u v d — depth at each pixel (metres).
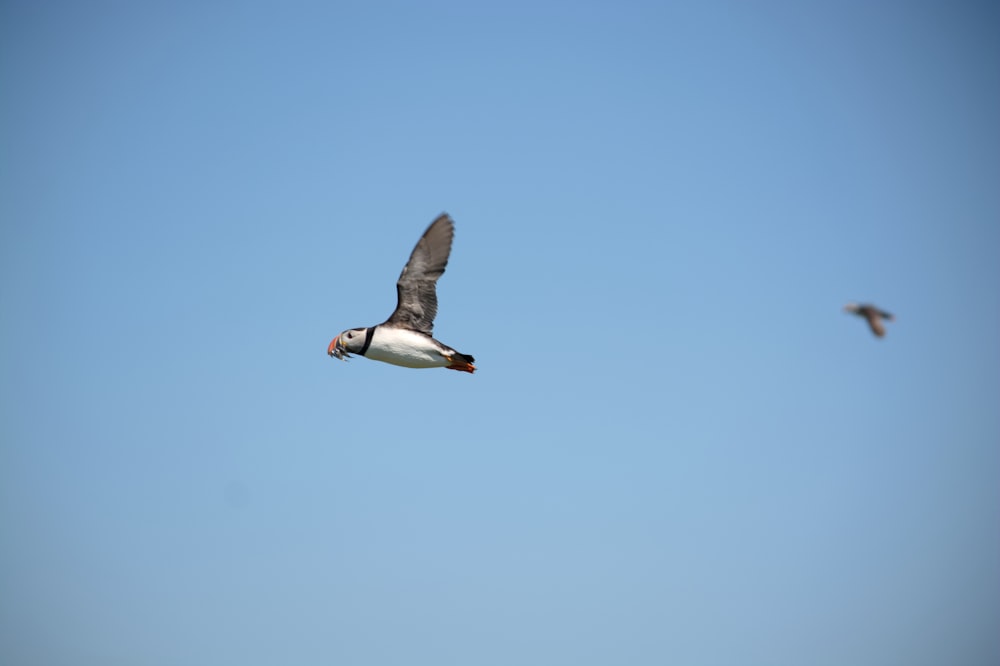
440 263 18.38
